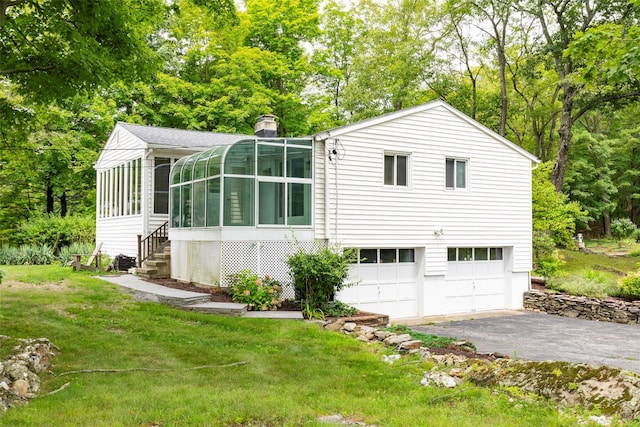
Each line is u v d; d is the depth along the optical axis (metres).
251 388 6.75
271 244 14.04
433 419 5.53
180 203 16.00
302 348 9.33
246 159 13.75
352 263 15.31
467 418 5.61
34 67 10.10
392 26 32.75
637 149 41.59
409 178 16.27
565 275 20.95
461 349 9.84
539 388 6.51
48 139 24.83
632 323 15.49
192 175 15.11
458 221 17.30
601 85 24.53
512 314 17.58
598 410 5.76
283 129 32.12
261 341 9.74
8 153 14.20
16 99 17.33
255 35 32.03
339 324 11.47
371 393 6.75
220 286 13.49
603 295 17.50
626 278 17.77
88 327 10.14
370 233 15.44
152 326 10.47
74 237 26.27
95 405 5.79
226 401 6.02
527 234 19.11
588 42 8.77
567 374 6.50
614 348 11.80
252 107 28.28
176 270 16.12
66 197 32.78
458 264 17.62
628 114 42.62
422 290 16.58
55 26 10.15
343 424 5.44
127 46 10.91
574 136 36.62
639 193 43.03
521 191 18.97
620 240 37.28
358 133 15.26
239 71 28.92
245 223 13.67
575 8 26.06
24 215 30.58
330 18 35.69
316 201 14.66
